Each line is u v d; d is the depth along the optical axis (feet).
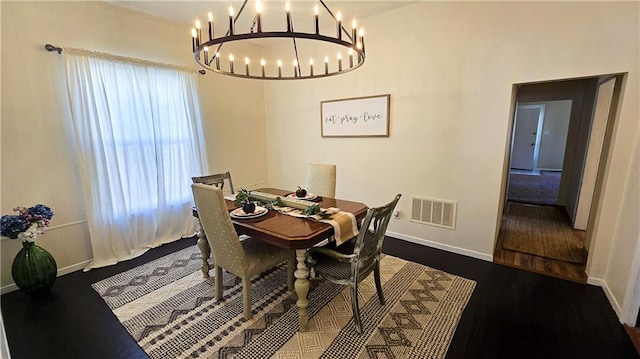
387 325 6.65
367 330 6.49
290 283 8.09
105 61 9.43
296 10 10.36
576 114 14.73
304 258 6.33
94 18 9.29
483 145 9.36
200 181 9.96
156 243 11.32
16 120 8.12
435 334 6.35
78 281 8.79
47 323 6.94
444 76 9.74
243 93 14.25
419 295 7.79
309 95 13.55
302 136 14.21
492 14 8.61
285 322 6.81
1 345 4.77
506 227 12.70
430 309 7.20
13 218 7.48
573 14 7.47
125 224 10.27
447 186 10.28
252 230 6.65
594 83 11.93
